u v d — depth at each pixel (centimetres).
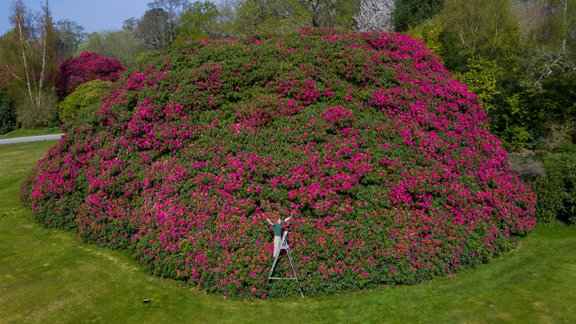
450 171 1062
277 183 958
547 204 1222
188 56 1298
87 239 1082
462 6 2789
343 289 860
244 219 919
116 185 1086
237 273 840
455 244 948
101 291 861
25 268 958
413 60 1305
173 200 988
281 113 1096
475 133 1221
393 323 751
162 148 1097
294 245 877
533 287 877
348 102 1140
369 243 899
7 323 751
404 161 1027
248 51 1262
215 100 1145
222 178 977
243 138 1057
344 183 947
